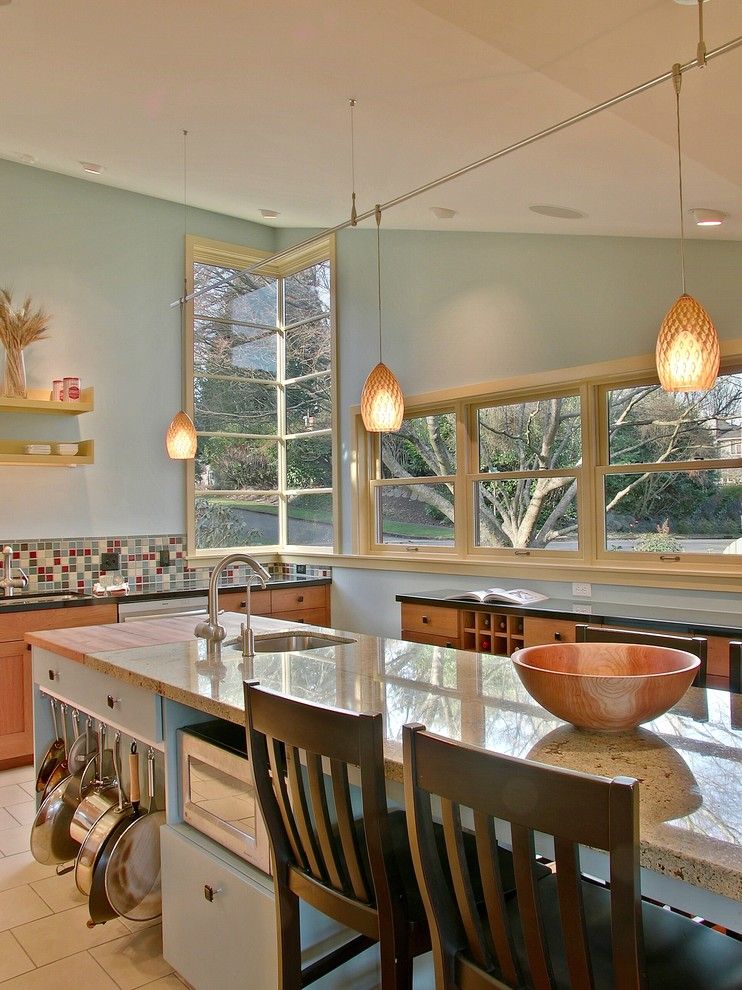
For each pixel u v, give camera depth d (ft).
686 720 5.37
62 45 8.88
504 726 5.24
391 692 6.27
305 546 18.02
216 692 6.30
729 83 6.18
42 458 14.16
